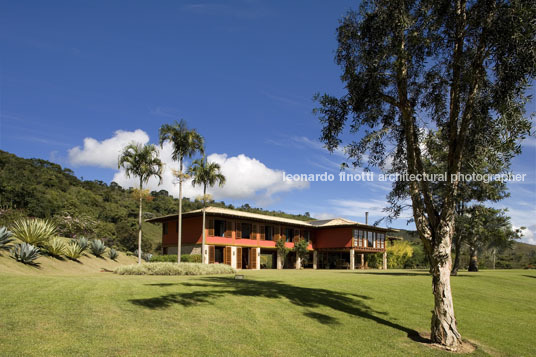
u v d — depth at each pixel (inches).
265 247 1482.5
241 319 321.4
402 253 2060.8
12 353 197.9
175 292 416.5
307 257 1628.9
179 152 988.6
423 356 279.0
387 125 427.2
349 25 386.6
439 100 417.1
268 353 245.8
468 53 352.5
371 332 329.1
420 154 354.6
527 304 550.0
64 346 216.2
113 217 2226.9
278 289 495.2
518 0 286.5
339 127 400.8
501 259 2790.4
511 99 311.4
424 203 352.5
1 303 294.2
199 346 243.1
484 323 407.8
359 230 1676.9
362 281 655.1
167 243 1425.9
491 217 1013.8
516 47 295.9
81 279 499.2
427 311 436.8
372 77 362.9
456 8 333.1
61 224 1299.2
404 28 329.7
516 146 321.1
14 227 850.8
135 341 238.8
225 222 1352.1
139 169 971.9
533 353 311.3
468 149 361.7
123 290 403.5
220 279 616.7
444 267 322.0
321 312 380.2
